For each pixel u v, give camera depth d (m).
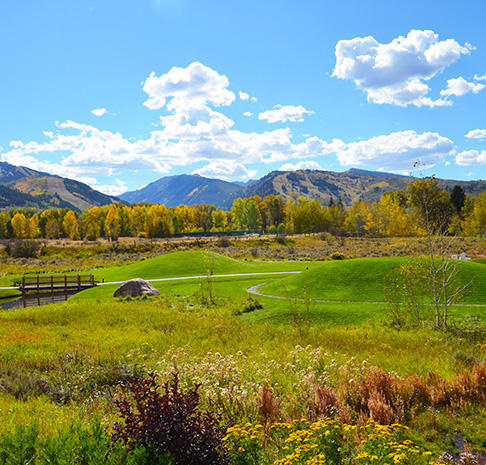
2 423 7.43
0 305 44.75
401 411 8.21
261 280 46.31
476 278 30.45
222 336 19.78
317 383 9.83
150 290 39.94
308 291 33.84
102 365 14.31
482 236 108.94
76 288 49.50
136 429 5.05
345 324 24.33
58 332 21.36
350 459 6.00
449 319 22.48
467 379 9.72
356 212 136.12
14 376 12.06
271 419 7.74
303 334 19.33
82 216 162.12
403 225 117.31
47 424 7.44
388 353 14.81
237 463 5.69
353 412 8.22
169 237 139.38
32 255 99.00
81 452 4.85
